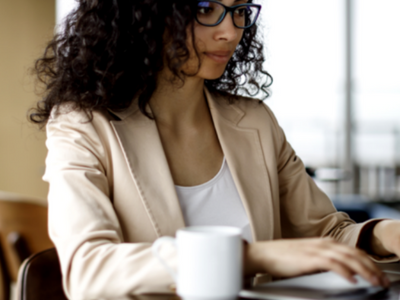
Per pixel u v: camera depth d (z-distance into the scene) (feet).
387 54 19.21
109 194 3.73
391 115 19.51
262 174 4.31
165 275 2.58
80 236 2.95
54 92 3.96
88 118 3.74
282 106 19.29
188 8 3.60
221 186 4.13
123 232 3.67
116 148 3.74
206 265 2.23
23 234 7.25
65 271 2.86
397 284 2.75
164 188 3.74
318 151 19.70
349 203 12.55
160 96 4.08
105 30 3.84
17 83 15.74
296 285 2.60
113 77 3.79
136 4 3.76
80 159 3.53
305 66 19.12
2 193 7.38
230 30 3.69
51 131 3.80
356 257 2.53
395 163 19.75
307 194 4.54
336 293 2.46
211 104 4.41
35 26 15.90
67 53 4.02
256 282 2.75
